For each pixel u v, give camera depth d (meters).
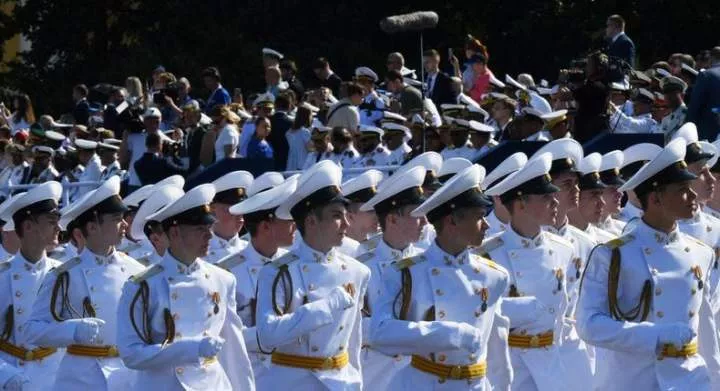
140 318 20.59
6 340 24.03
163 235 22.03
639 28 73.19
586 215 25.50
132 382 22.27
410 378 20.09
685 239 21.42
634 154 27.30
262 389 21.33
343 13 78.94
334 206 21.16
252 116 44.84
